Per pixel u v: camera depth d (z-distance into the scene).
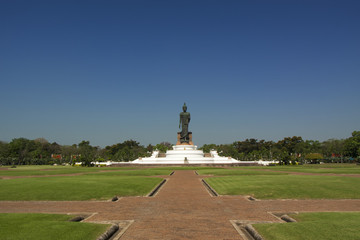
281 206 27.92
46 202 30.27
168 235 18.27
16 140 175.12
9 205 28.75
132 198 32.97
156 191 39.12
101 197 32.88
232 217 23.31
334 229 17.73
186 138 133.00
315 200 31.06
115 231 19.42
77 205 28.69
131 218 23.00
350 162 151.38
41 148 195.50
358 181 44.44
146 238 17.62
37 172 73.56
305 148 198.75
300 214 23.39
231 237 17.86
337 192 34.62
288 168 87.44
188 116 133.50
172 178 57.53
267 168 88.62
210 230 19.44
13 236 16.31
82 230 17.95
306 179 47.91
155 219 22.66
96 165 118.62
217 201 30.94
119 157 161.50
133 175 62.81
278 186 39.34
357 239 15.96
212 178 54.59
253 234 18.44
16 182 45.06
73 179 50.50
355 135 148.12
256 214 24.39
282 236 17.14
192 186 44.62
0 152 165.12
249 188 38.69
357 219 20.36
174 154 123.19
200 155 126.25
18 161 160.25
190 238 17.66
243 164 116.44
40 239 15.98
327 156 190.00
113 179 50.94
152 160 120.69
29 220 20.17
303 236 16.81
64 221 20.12
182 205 28.61
